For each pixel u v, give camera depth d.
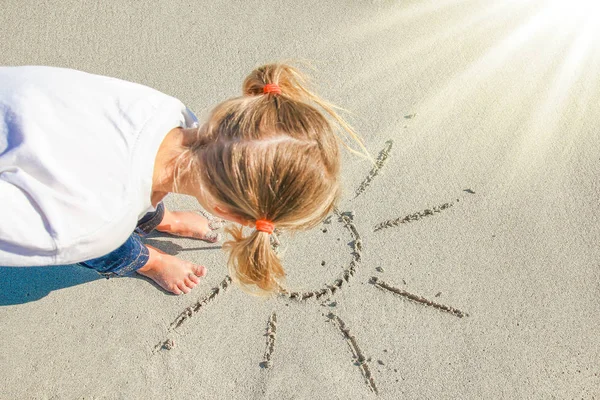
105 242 1.04
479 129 1.50
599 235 1.41
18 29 1.60
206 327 1.34
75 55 1.58
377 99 1.54
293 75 1.12
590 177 1.46
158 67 1.57
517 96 1.54
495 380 1.30
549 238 1.41
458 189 1.45
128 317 1.34
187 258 1.40
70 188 0.99
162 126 1.05
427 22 1.63
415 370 1.31
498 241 1.40
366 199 1.44
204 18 1.63
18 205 0.98
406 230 1.41
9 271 1.37
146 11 1.63
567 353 1.32
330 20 1.63
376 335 1.33
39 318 1.34
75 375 1.30
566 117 1.51
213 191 1.04
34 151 0.98
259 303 1.36
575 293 1.36
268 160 1.00
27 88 1.02
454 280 1.37
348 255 1.40
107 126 1.02
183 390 1.29
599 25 1.63
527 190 1.45
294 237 1.41
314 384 1.30
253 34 1.61
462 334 1.33
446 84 1.55
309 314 1.35
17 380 1.29
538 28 1.62
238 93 1.54
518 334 1.33
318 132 1.03
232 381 1.30
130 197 1.02
